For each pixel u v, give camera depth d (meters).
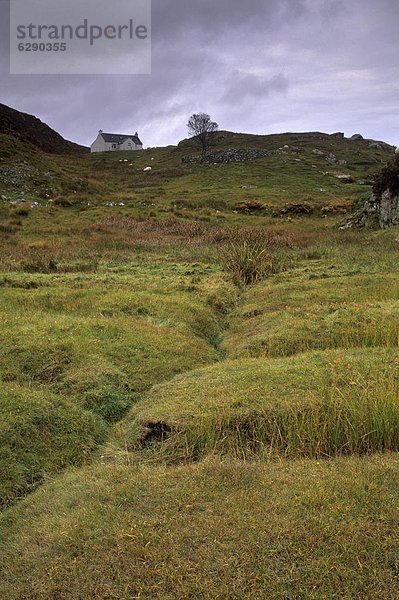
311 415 5.62
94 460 5.55
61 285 12.66
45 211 27.80
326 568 3.36
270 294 11.98
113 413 6.58
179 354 8.20
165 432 5.71
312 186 43.78
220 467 4.67
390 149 73.81
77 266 15.46
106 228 24.20
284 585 3.27
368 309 9.43
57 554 3.74
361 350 7.60
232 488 4.30
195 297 11.44
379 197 24.78
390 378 6.23
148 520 3.93
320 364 6.98
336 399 5.79
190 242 20.92
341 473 4.46
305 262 16.17
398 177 23.08
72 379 7.09
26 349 7.77
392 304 9.69
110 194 35.66
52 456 5.56
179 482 4.46
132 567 3.48
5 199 29.06
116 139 86.44
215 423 5.60
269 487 4.29
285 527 3.71
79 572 3.52
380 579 3.28
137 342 8.33
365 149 68.75
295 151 60.47
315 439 5.41
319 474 4.46
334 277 13.18
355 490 4.10
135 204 31.89
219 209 33.16
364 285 11.78
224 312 11.34
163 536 3.72
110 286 12.41
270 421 5.64
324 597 3.19
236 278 13.92
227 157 56.69
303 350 8.28
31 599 3.42
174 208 31.61
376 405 5.53
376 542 3.53
